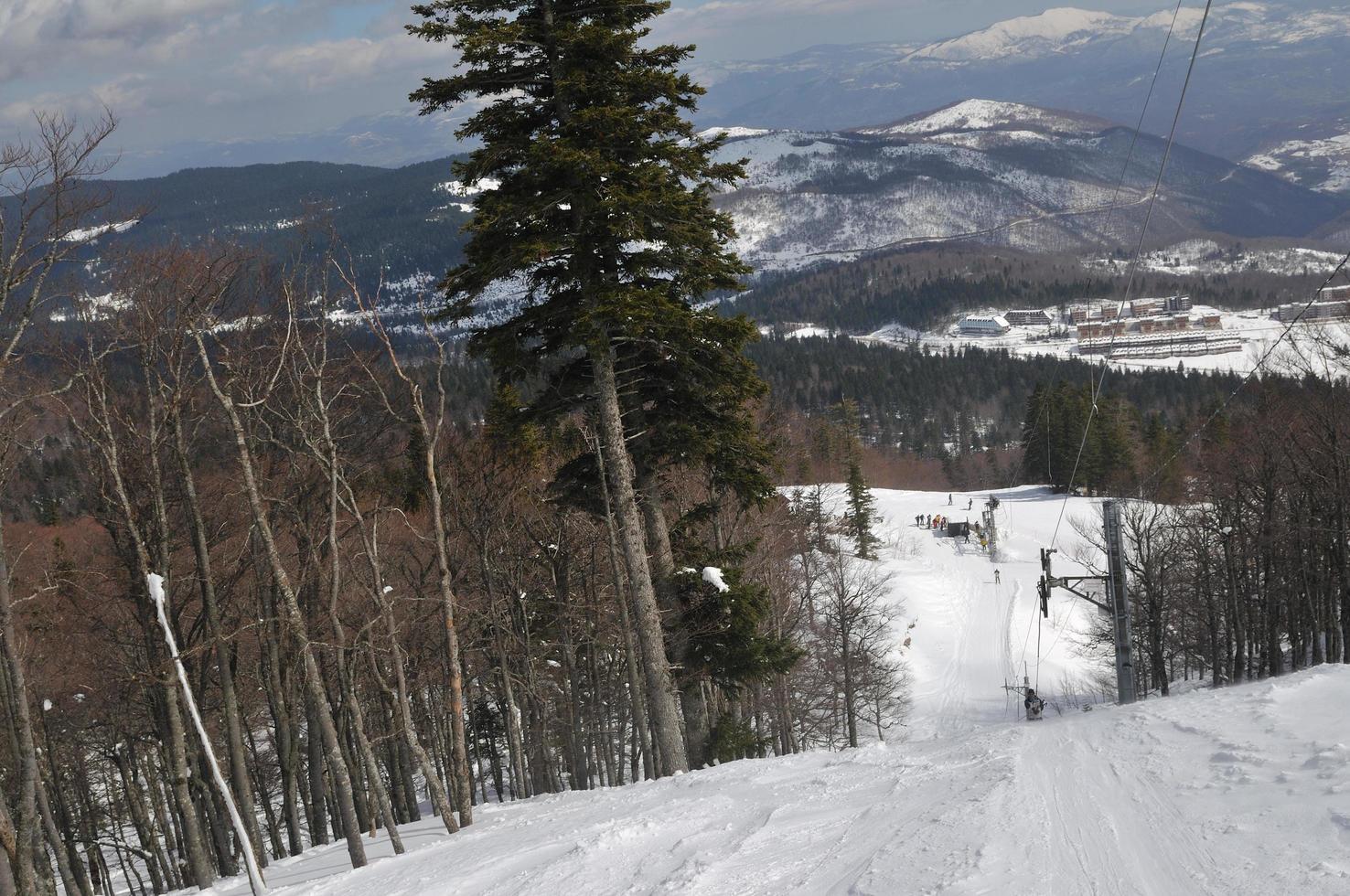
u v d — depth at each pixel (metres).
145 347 16.45
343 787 13.70
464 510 22.36
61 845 20.23
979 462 162.75
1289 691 10.21
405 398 17.91
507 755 37.94
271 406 17.80
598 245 15.92
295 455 18.89
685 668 18.86
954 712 50.16
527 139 15.30
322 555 20.42
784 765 13.20
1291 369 30.22
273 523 20.08
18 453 15.97
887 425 173.88
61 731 24.69
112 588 20.33
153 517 18.17
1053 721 13.49
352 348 17.80
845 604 39.19
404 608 21.86
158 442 17.31
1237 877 5.74
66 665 21.34
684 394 18.08
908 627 61.44
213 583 18.36
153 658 18.59
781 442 27.12
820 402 183.00
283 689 22.73
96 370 15.74
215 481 19.59
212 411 19.09
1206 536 36.69
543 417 17.45
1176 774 8.26
